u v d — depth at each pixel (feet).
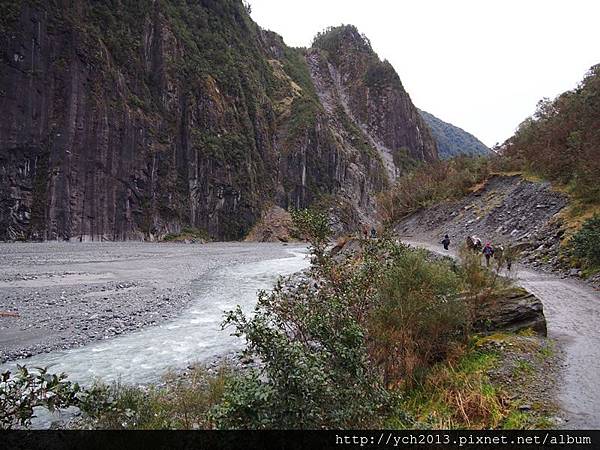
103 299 68.03
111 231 263.90
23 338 47.78
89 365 40.24
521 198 97.30
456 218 118.42
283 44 620.49
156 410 23.68
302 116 426.92
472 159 159.74
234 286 85.87
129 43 302.45
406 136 640.58
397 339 26.30
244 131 361.92
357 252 32.42
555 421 19.22
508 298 33.37
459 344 29.09
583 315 38.17
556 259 63.05
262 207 352.49
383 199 166.81
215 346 46.24
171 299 70.23
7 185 228.22
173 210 295.89
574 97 111.55
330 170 430.61
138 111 286.87
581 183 78.43
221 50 383.24
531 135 122.21
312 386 16.61
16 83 234.38
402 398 23.43
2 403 18.25
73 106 252.42
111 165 266.77
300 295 25.68
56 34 254.27
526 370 24.94
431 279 29.27
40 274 93.30
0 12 235.20
